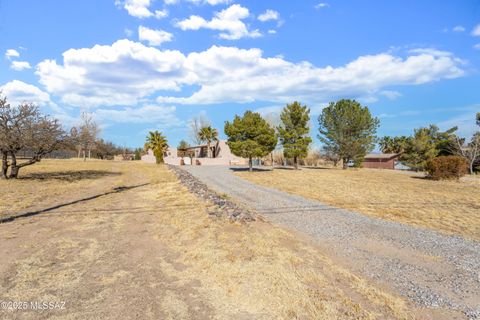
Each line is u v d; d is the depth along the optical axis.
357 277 4.31
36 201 9.50
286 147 30.62
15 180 15.15
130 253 4.94
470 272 4.67
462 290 4.04
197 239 5.69
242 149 24.42
